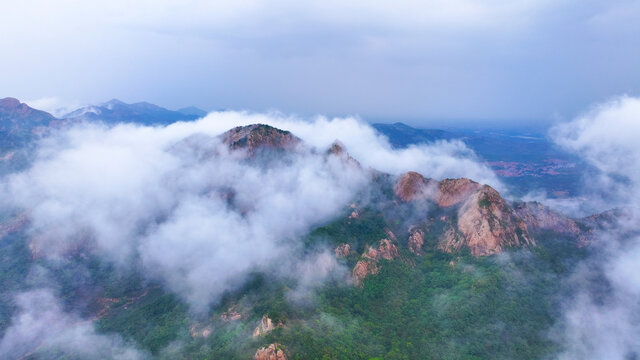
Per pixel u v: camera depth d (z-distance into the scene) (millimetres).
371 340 133000
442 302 154125
